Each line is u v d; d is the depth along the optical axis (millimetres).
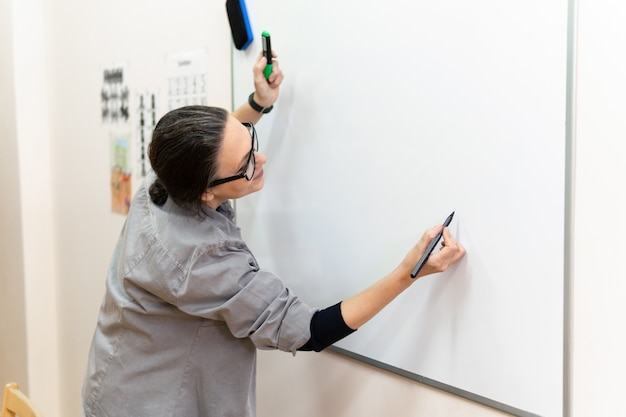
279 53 1375
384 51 1143
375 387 1257
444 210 1066
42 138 2428
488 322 1017
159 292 1086
